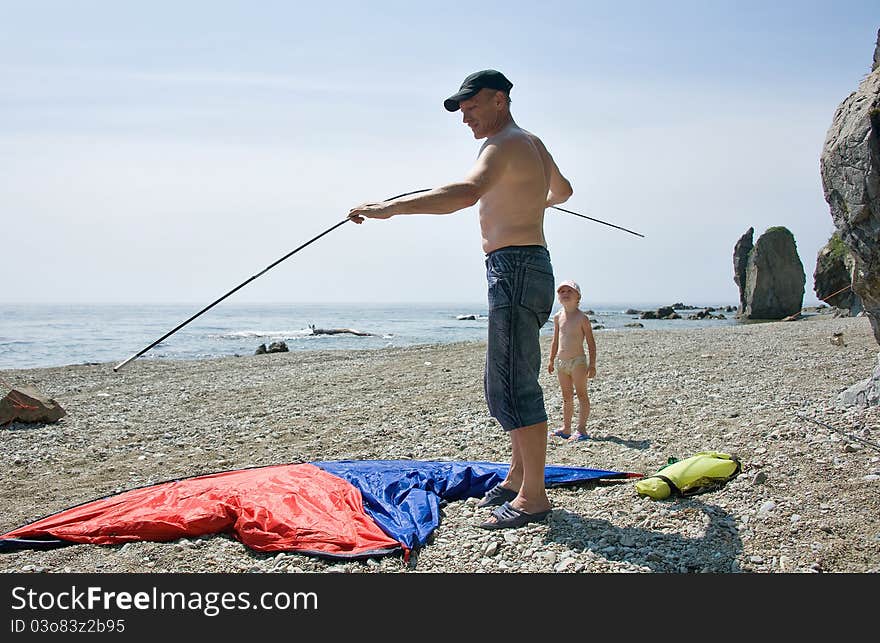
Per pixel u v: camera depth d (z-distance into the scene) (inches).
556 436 279.7
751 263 2034.9
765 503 171.8
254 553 160.1
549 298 170.9
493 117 173.5
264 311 4517.7
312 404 405.1
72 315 2942.9
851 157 238.4
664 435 265.6
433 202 154.8
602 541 158.2
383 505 177.0
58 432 330.6
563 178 191.6
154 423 354.6
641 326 1625.2
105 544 165.9
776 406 291.1
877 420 240.2
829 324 976.9
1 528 185.8
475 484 198.8
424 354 727.1
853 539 150.6
